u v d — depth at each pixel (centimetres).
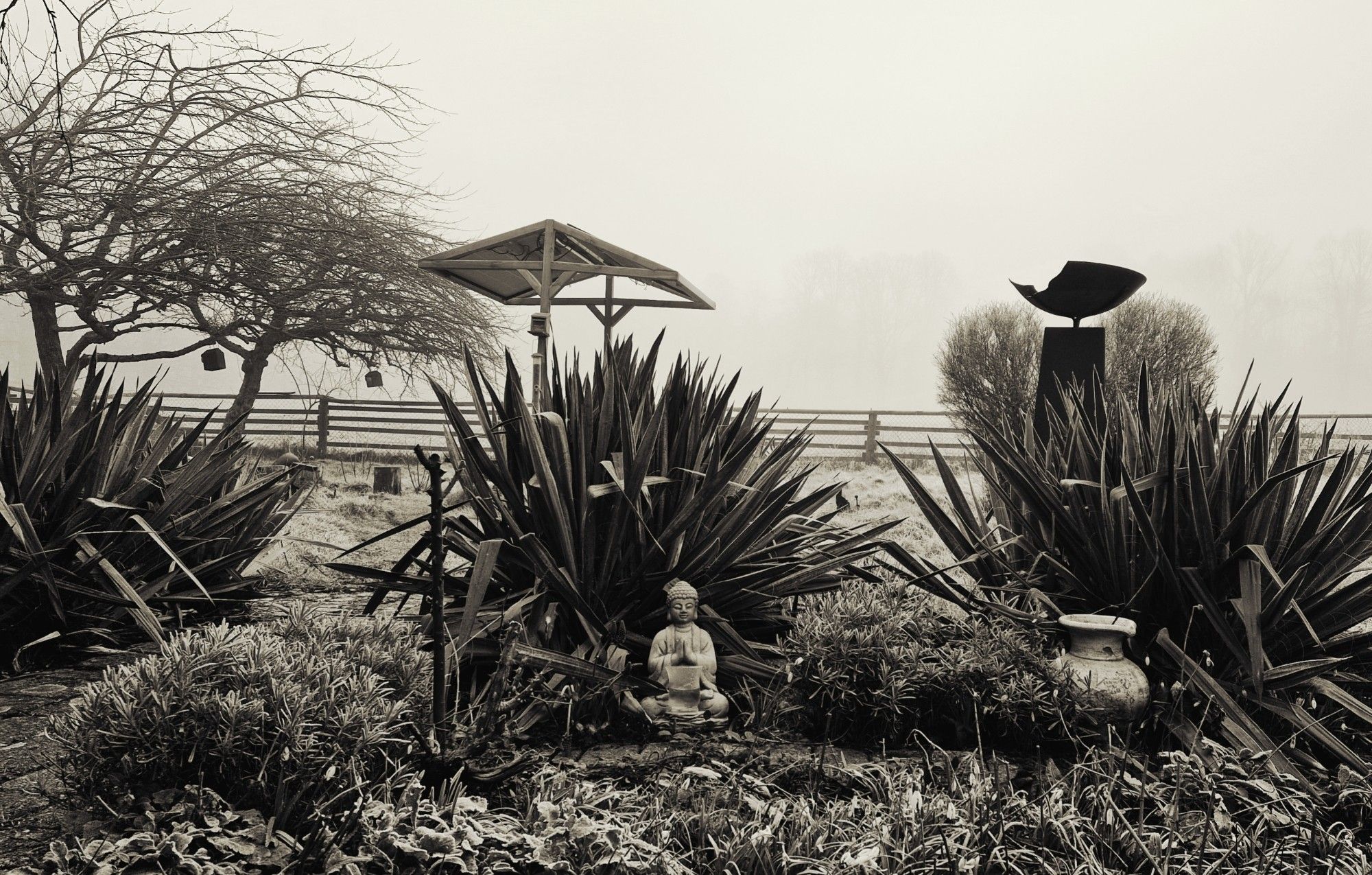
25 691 428
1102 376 600
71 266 1299
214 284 1389
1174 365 1360
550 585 416
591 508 420
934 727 392
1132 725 377
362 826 242
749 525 448
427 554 820
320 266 1439
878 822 274
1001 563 463
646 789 321
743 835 260
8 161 1234
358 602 645
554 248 1005
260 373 1577
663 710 382
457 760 293
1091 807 299
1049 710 362
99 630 500
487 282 1148
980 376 1474
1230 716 361
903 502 1288
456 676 371
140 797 268
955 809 279
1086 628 381
